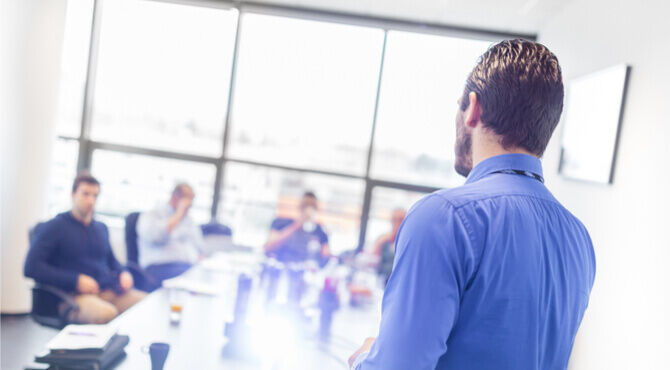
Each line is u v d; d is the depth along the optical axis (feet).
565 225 2.68
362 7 14.73
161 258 12.23
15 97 12.30
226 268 10.45
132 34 15.29
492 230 2.40
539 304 2.47
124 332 6.05
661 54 8.32
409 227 2.45
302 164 15.70
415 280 2.33
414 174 15.75
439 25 15.46
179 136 15.53
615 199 9.41
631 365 8.18
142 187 15.53
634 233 8.55
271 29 15.48
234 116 15.55
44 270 9.36
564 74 13.02
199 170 15.60
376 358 2.36
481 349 2.39
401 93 15.61
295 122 15.61
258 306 7.84
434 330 2.28
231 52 15.39
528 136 2.63
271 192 15.72
